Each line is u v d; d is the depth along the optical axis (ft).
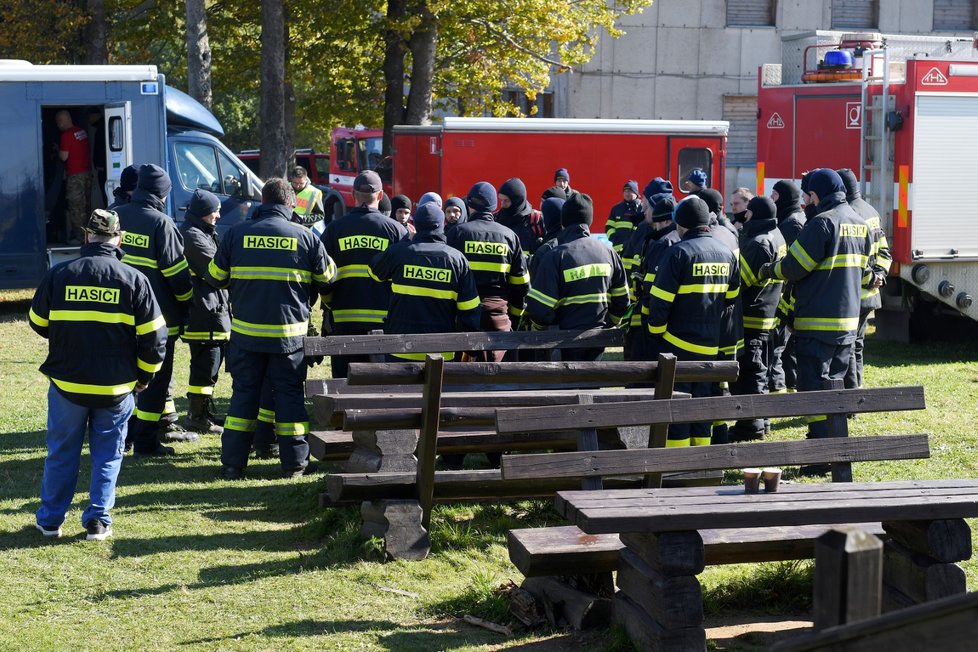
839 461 16.58
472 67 78.89
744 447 16.31
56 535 20.77
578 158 56.13
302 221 42.04
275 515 22.56
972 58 42.93
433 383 18.53
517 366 18.84
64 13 78.43
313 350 21.08
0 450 27.61
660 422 16.56
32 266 50.16
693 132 57.11
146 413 27.40
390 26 71.00
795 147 46.47
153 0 83.82
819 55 47.16
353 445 22.07
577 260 24.84
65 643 15.78
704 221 24.43
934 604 7.77
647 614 14.79
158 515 22.39
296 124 96.84
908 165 41.47
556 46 89.61
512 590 16.85
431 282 24.67
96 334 19.83
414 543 19.39
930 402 33.53
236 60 85.51
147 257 26.76
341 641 15.79
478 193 27.35
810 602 17.10
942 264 42.37
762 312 29.55
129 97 50.29
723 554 15.65
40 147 49.52
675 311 24.43
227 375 38.27
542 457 15.61
